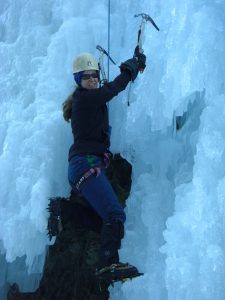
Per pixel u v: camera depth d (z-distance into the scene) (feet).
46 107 14.47
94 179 11.93
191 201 12.87
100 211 11.84
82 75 12.40
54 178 14.03
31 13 15.98
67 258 15.80
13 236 13.97
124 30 15.16
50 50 15.07
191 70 13.16
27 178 14.01
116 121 14.34
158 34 14.17
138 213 14.32
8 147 14.49
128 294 13.61
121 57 14.82
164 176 14.34
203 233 12.44
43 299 15.71
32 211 13.66
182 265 12.34
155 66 13.80
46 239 14.17
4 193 14.30
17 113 14.88
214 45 13.35
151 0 14.75
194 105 14.08
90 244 15.78
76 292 15.61
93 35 15.14
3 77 15.55
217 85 13.33
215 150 12.91
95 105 12.09
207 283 11.98
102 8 15.53
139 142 14.30
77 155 12.19
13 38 16.12
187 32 13.67
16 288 15.67
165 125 13.55
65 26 15.15
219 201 12.46
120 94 14.30
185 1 13.88
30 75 15.29
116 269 11.32
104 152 12.37
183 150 14.20
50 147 14.07
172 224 12.92
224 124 13.03
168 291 12.48
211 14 13.70
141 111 13.80
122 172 15.43
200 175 12.89
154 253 13.73
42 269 14.71
